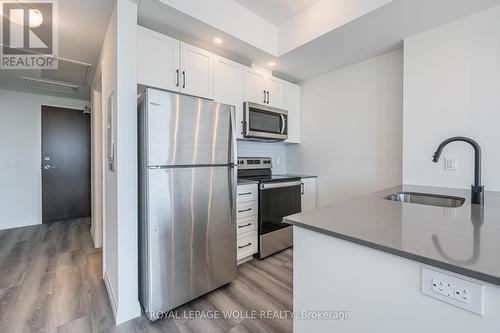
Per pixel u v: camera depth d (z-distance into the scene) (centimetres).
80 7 174
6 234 349
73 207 434
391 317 75
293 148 354
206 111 187
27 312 173
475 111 181
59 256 273
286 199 286
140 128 174
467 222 95
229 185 205
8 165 380
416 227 89
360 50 245
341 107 296
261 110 281
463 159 187
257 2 219
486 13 176
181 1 185
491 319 57
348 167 290
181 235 176
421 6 173
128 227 167
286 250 288
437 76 198
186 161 177
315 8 221
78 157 438
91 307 180
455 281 61
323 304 94
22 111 389
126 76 166
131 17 168
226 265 205
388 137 254
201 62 230
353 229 87
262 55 257
